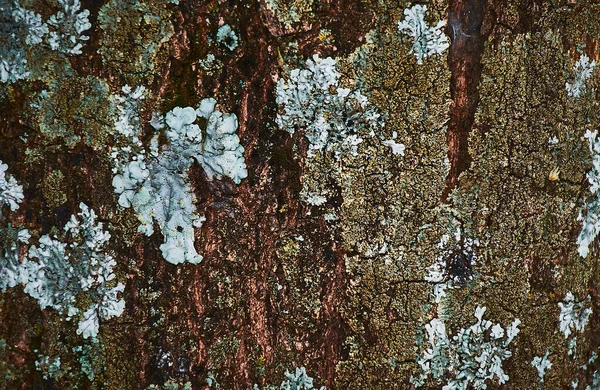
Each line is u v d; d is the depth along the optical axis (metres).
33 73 0.37
